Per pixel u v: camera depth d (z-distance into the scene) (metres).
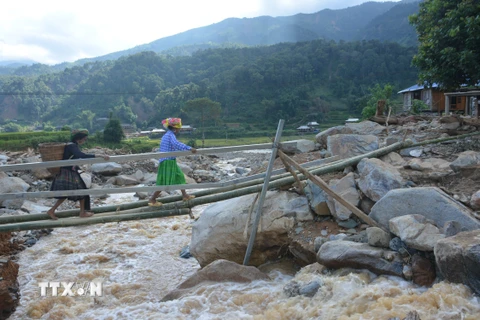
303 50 132.75
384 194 7.11
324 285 5.58
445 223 5.68
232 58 150.50
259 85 111.44
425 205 6.17
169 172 7.11
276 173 7.47
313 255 6.89
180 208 7.36
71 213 7.39
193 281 6.65
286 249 7.68
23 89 146.62
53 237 10.49
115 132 48.22
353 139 10.27
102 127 107.81
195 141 63.53
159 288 7.53
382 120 14.23
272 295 5.87
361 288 5.23
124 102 127.44
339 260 5.98
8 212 11.72
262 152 39.06
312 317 4.89
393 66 110.69
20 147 39.88
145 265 8.65
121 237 10.43
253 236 7.06
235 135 77.00
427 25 13.36
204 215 8.46
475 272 4.57
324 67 121.62
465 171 7.74
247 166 25.45
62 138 44.41
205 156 28.50
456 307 4.41
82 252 9.44
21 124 126.38
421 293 5.03
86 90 139.50
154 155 6.57
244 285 6.39
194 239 8.20
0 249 9.12
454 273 4.84
